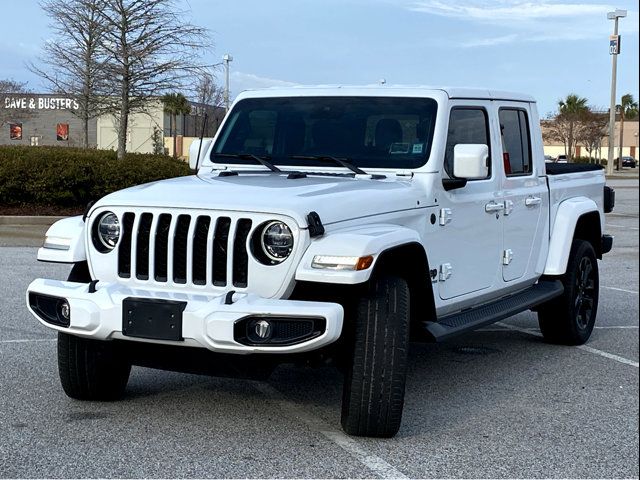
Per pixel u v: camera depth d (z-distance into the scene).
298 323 4.63
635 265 13.94
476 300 6.48
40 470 4.55
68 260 5.29
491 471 4.67
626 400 6.13
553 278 7.78
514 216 6.95
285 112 6.48
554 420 5.63
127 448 4.91
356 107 6.32
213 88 40.41
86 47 25.03
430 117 6.06
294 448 4.96
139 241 5.09
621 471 4.71
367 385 4.93
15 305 9.22
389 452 4.92
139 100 24.44
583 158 75.31
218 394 6.09
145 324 4.80
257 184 5.45
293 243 4.77
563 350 7.83
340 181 5.69
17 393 6.00
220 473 4.55
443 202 5.95
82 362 5.59
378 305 4.95
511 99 7.12
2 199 18.78
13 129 58.28
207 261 4.89
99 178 19.12
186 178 5.86
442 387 6.45
